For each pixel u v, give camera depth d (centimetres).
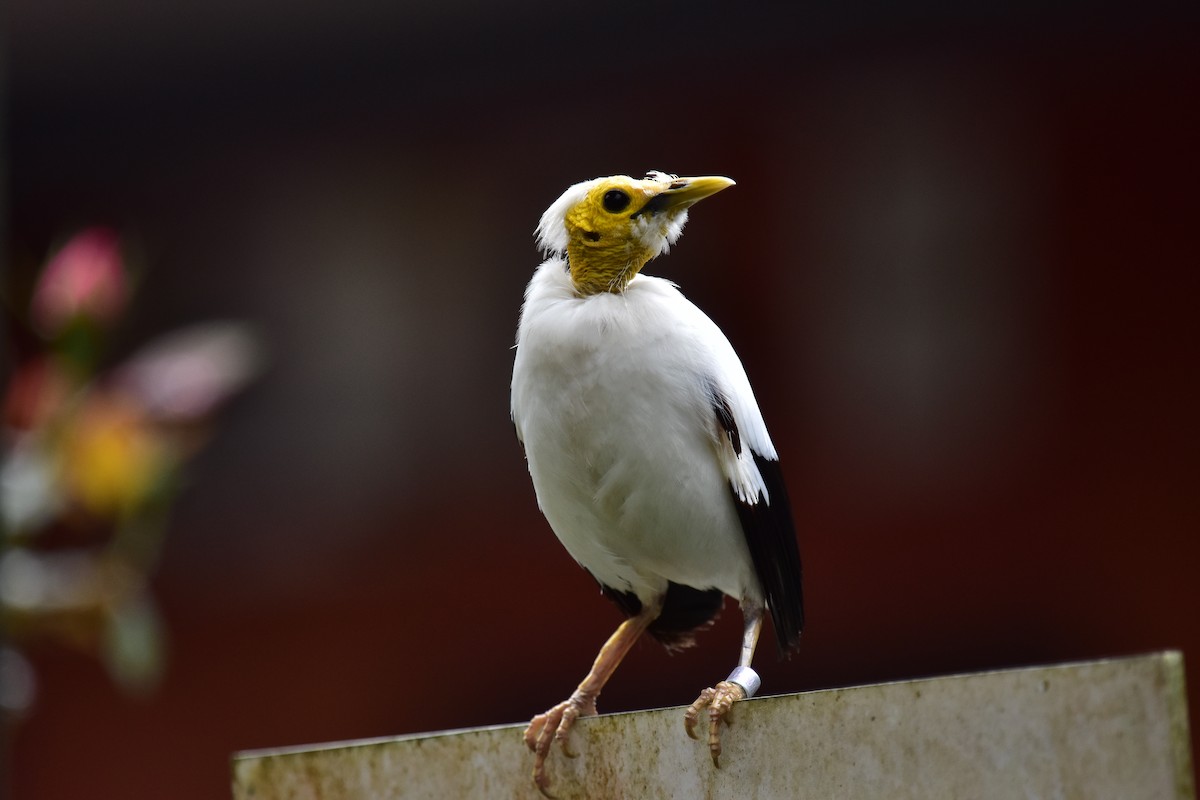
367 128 1549
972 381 1405
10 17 1466
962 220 1416
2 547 596
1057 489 1371
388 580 1501
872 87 1434
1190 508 1336
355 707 1479
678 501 505
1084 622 1345
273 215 1568
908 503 1399
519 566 1470
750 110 1452
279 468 1545
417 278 1538
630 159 1475
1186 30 1370
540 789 457
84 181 1584
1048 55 1402
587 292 516
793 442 1423
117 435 595
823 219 1437
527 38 1475
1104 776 398
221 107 1566
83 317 599
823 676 1370
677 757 444
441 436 1526
